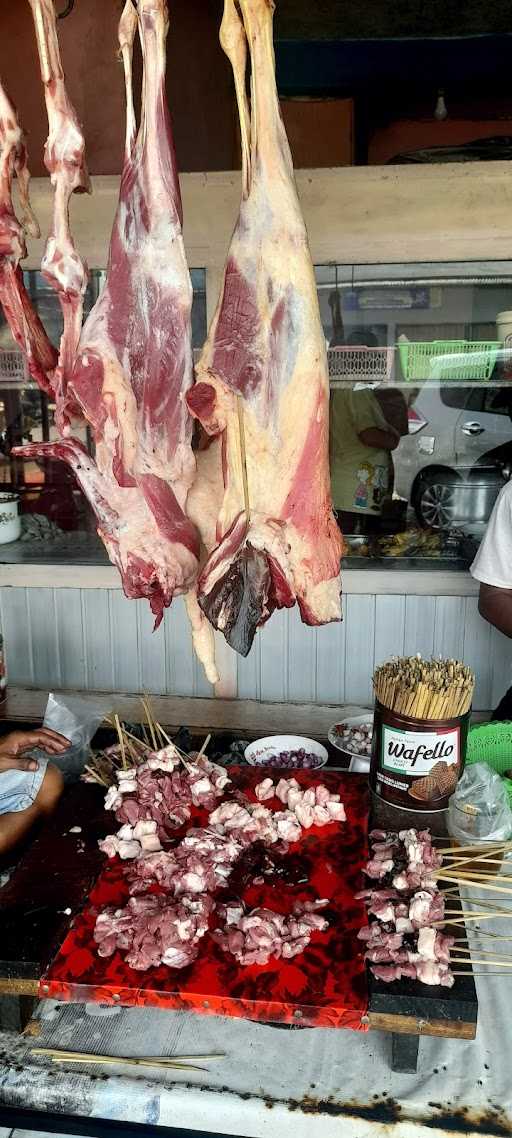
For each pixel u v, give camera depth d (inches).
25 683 137.9
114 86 134.1
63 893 61.9
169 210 60.1
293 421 60.2
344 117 197.2
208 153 169.3
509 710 106.8
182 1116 52.1
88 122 133.0
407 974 53.1
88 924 59.6
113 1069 54.2
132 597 63.1
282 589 61.8
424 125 205.8
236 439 60.7
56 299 125.0
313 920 58.2
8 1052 55.7
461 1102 51.9
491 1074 54.1
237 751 116.4
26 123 133.4
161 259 60.1
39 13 58.3
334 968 55.1
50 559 131.8
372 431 127.0
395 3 150.9
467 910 65.8
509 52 184.7
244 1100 51.9
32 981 54.4
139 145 60.4
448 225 110.8
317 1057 55.5
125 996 53.7
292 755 101.4
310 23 166.2
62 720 98.6
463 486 128.0
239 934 57.1
